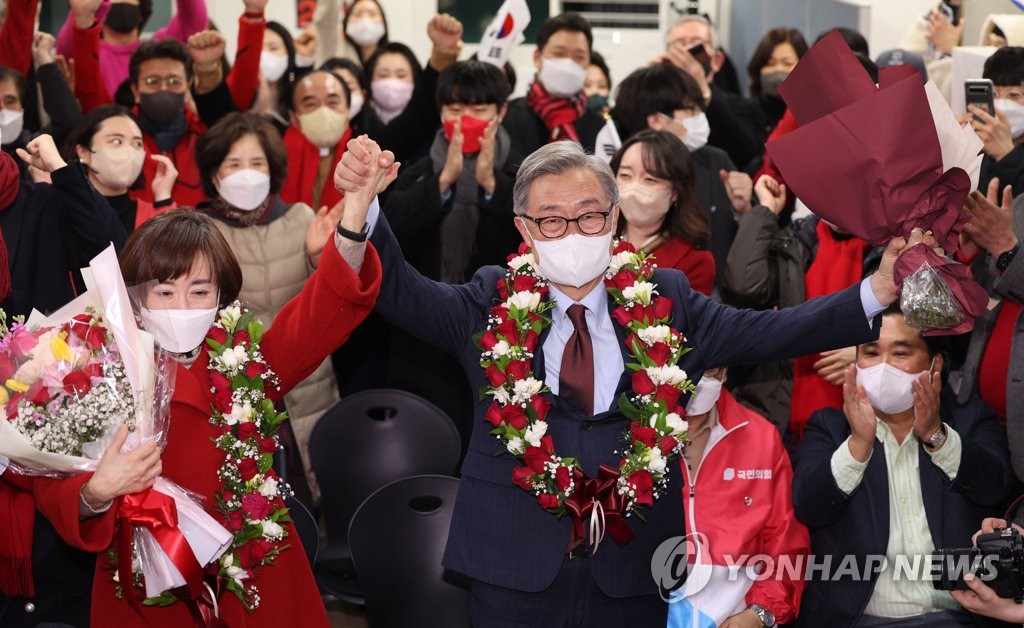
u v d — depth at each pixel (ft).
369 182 7.01
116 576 7.19
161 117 14.53
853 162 6.87
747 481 9.53
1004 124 11.46
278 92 17.67
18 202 10.39
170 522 6.90
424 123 14.96
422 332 7.48
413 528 10.00
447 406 13.57
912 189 6.86
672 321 7.51
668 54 15.85
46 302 10.38
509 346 7.23
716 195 13.67
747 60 22.17
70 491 6.68
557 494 7.01
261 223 12.57
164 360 7.06
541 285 7.48
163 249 7.25
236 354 7.35
